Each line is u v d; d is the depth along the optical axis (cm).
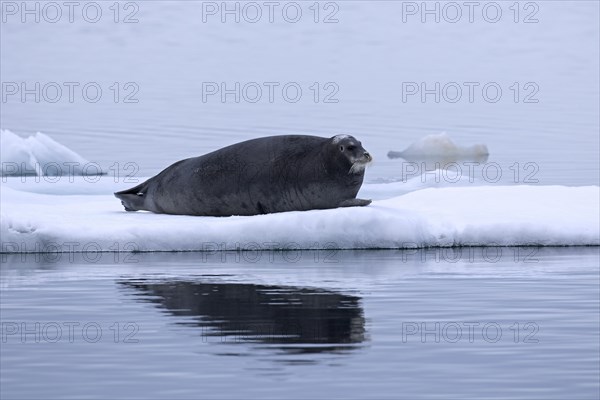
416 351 3192
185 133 11825
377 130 12256
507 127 12450
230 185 5881
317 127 12325
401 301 3962
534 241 5559
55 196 7025
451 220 5631
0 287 4244
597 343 3312
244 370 2972
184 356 3119
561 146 11244
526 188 6450
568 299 4028
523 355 3159
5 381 2888
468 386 2831
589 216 5791
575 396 2747
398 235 5409
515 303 3944
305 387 2809
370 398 2722
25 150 9075
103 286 4259
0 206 6022
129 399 2716
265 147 5938
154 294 4075
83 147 11006
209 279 4428
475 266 4862
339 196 5766
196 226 5322
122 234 5272
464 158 10594
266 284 4309
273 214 5500
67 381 2881
